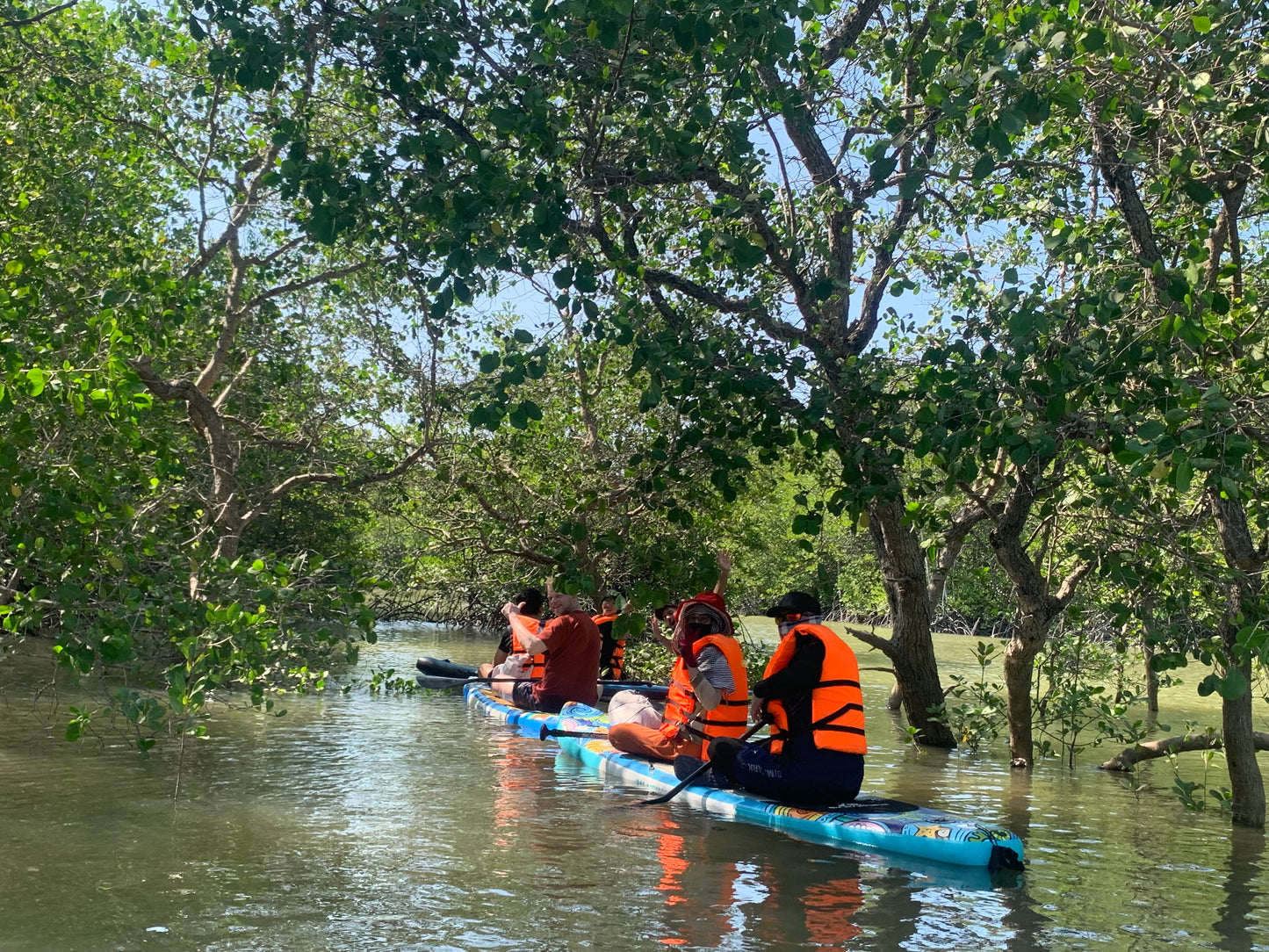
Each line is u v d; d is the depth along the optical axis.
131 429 6.35
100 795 6.12
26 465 6.19
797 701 6.35
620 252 6.52
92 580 6.38
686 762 7.00
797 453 8.76
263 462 13.15
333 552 18.38
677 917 4.36
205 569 6.41
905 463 7.79
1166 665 6.61
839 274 8.23
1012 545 7.96
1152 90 5.93
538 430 13.09
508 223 5.64
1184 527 6.57
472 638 21.56
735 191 6.64
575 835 5.74
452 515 14.01
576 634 10.14
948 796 7.52
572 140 6.04
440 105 6.29
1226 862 5.76
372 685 12.13
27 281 7.42
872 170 5.40
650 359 6.02
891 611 10.15
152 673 6.29
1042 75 5.08
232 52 5.94
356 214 5.84
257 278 12.83
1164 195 5.75
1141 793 7.85
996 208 8.34
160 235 13.18
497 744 8.73
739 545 15.06
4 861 4.74
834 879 5.07
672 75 5.88
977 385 5.54
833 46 8.22
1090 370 5.31
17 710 8.76
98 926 3.95
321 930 4.02
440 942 3.95
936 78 6.02
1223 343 5.88
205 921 4.05
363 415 12.57
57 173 9.51
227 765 7.27
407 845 5.35
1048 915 4.62
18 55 10.51
